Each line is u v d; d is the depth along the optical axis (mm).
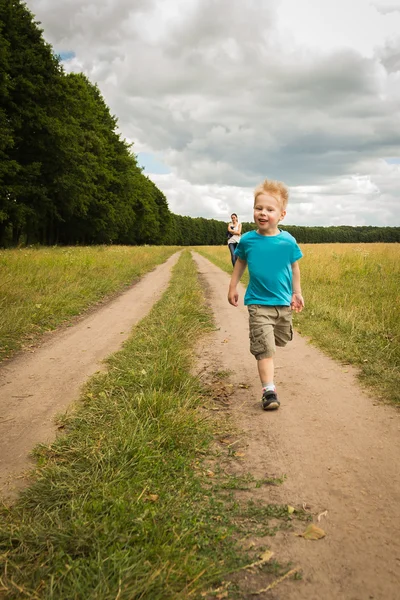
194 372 4863
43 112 29328
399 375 4414
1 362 5508
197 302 9430
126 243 65938
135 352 5336
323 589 1789
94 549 1938
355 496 2439
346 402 3861
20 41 28000
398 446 3008
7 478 2713
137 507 2258
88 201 39719
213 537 2096
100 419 3416
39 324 7590
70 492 2424
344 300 8555
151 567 1830
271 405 3693
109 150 48219
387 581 1822
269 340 3760
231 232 14617
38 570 1843
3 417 3725
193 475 2678
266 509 2328
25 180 30359
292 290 3936
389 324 6391
